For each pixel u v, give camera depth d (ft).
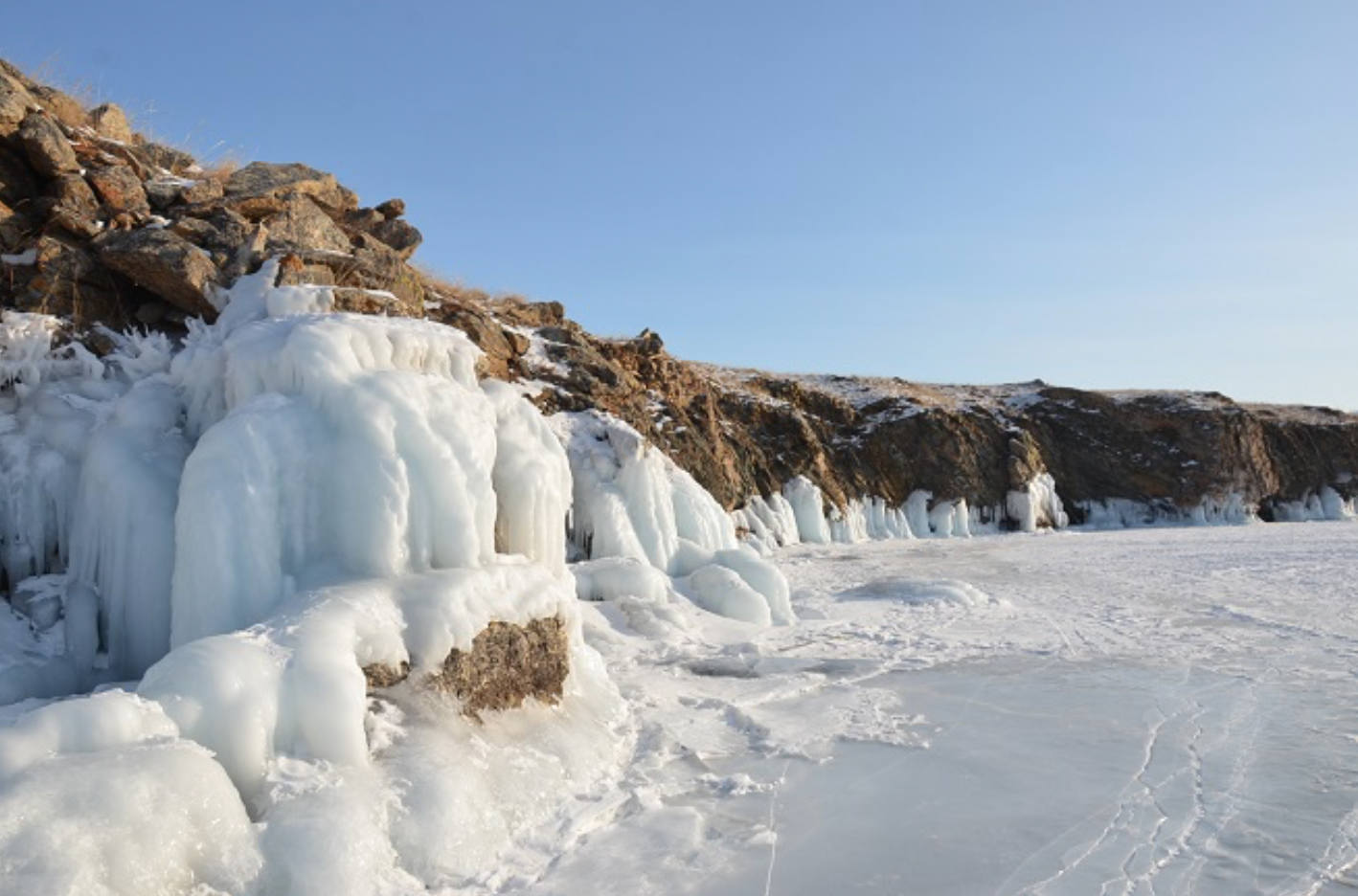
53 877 9.82
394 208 45.14
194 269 29.09
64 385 25.58
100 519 21.18
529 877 14.71
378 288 35.06
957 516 116.47
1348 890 14.56
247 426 18.94
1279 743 22.38
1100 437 135.23
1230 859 15.74
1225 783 19.52
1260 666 31.14
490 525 21.16
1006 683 28.84
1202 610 44.45
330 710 14.42
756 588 41.68
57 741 11.68
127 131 38.47
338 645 15.42
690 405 77.46
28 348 25.89
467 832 14.74
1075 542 95.45
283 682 14.40
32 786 10.64
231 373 21.86
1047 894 14.46
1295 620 40.78
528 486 23.59
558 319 65.92
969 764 20.92
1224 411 133.39
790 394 119.24
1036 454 126.41
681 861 15.56
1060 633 37.99
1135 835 16.80
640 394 62.80
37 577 22.18
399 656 16.69
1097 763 20.97
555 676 20.88
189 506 18.33
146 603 20.16
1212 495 130.00
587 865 15.26
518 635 19.61
